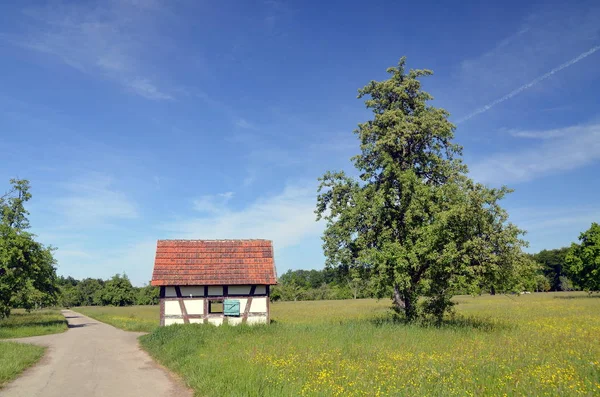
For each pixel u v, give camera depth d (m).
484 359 12.99
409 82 26.16
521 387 9.70
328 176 27.66
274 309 58.09
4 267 34.72
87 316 57.09
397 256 22.03
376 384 10.40
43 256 38.00
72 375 13.99
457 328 20.86
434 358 13.32
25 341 24.39
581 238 60.62
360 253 23.48
